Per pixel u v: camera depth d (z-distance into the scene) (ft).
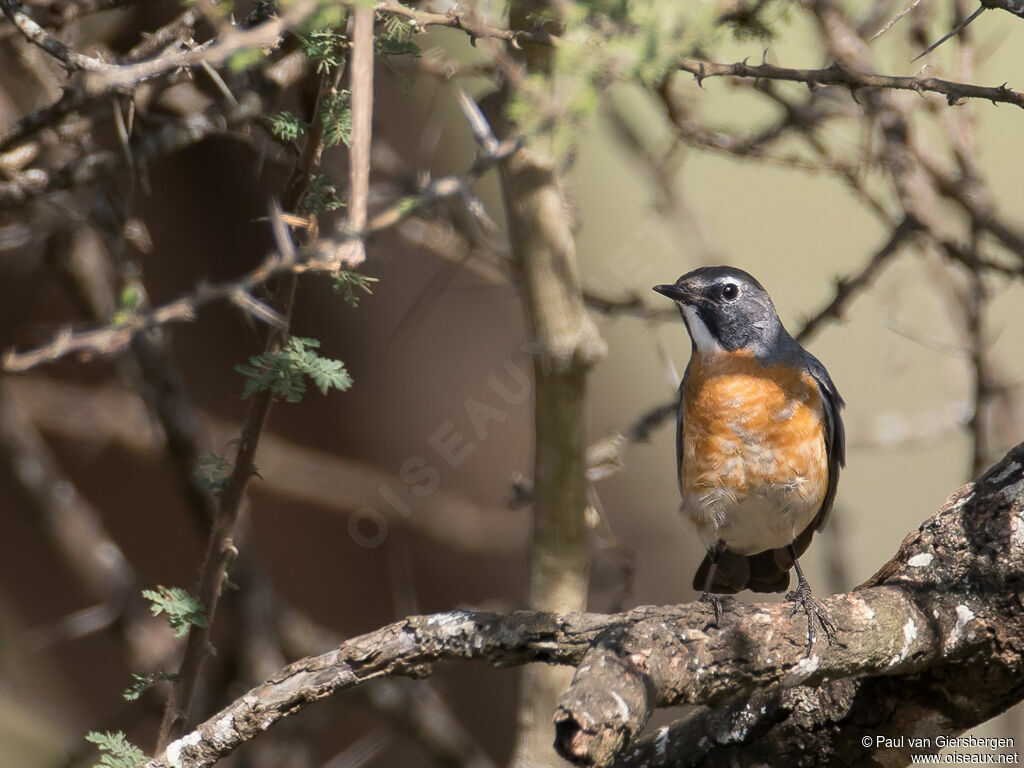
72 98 22.12
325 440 52.95
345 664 19.03
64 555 41.11
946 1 35.76
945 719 21.49
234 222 50.42
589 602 34.06
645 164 36.68
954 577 21.65
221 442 46.70
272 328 20.63
